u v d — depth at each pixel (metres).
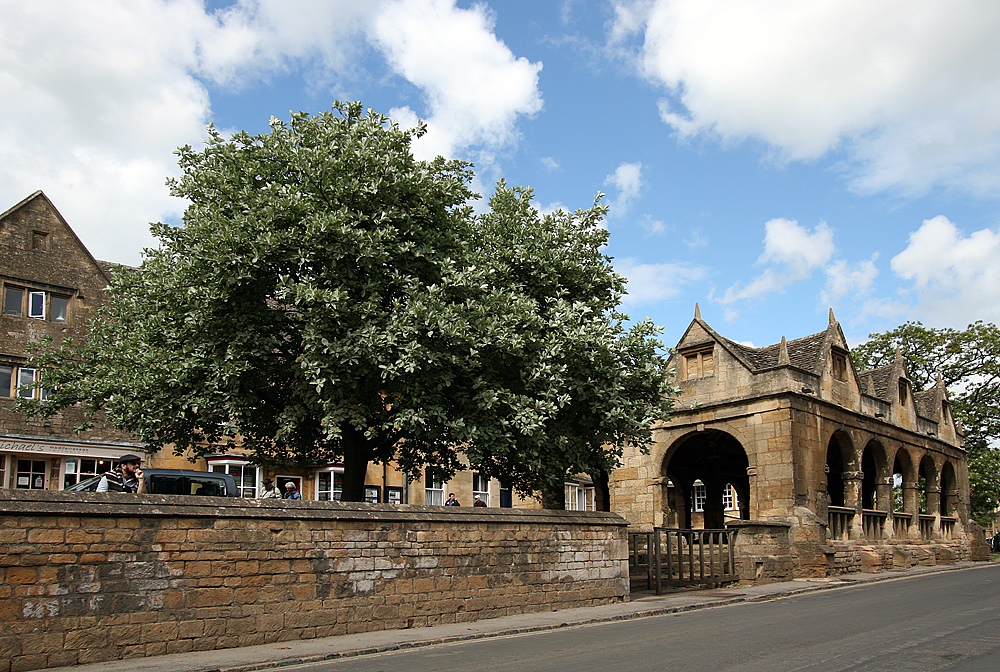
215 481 17.88
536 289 17.00
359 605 11.95
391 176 14.48
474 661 9.46
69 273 24.89
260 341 14.20
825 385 26.97
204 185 15.48
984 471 43.94
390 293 14.93
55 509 9.06
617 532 17.16
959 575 26.22
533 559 15.02
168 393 14.19
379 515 12.41
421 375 14.16
